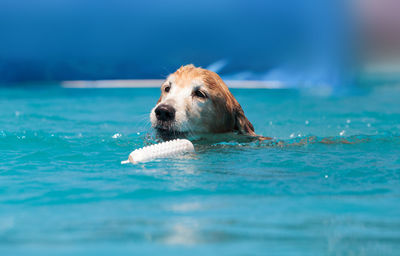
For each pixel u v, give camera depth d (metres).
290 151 6.63
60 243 3.14
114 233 3.33
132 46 26.89
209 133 7.41
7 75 24.08
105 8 26.42
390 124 10.55
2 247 3.08
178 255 2.92
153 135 7.40
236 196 4.37
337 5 27.58
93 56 26.39
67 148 7.00
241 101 15.79
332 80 25.97
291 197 4.34
